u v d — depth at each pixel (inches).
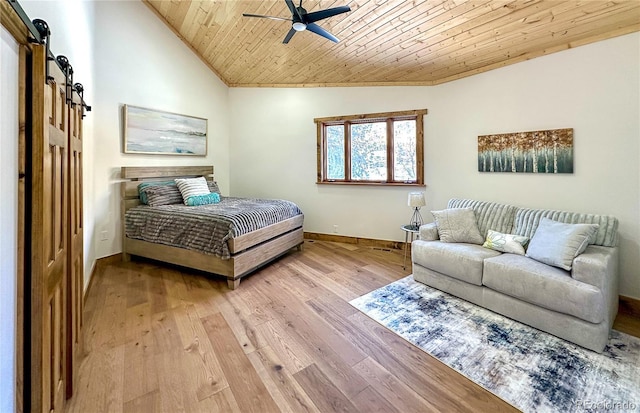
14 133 39.8
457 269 114.2
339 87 195.8
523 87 134.0
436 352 83.4
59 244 55.4
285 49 165.8
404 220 184.7
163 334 92.1
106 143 153.1
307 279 137.4
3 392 36.9
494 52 133.3
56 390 53.4
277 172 215.6
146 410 63.6
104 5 149.3
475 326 96.2
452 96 162.4
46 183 45.1
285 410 63.9
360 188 196.4
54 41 77.9
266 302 114.2
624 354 81.4
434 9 110.7
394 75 172.2
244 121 219.8
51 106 49.2
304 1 119.3
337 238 205.0
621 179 109.3
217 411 63.5
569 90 120.2
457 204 145.7
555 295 87.8
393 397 67.5
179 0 155.2
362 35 137.6
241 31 159.8
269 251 148.0
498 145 143.4
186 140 192.9
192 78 196.5
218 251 125.5
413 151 181.5
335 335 92.0
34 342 43.4
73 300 68.2
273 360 80.2
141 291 123.4
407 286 128.7
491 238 120.3
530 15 105.7
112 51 154.0
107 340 88.6
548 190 128.3
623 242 109.2
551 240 100.0
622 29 106.2
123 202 159.5
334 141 204.7
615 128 109.7
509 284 98.5
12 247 39.4
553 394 67.6
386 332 93.7
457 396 67.6
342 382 72.2
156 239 146.0
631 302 107.4
